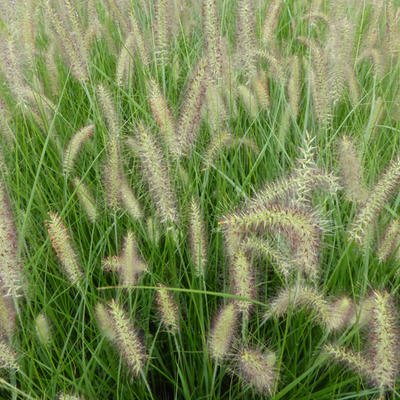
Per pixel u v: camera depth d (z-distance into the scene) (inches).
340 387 20.3
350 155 22.6
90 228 27.8
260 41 35.5
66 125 33.8
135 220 26.1
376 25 39.0
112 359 21.5
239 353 19.8
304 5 48.3
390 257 23.8
